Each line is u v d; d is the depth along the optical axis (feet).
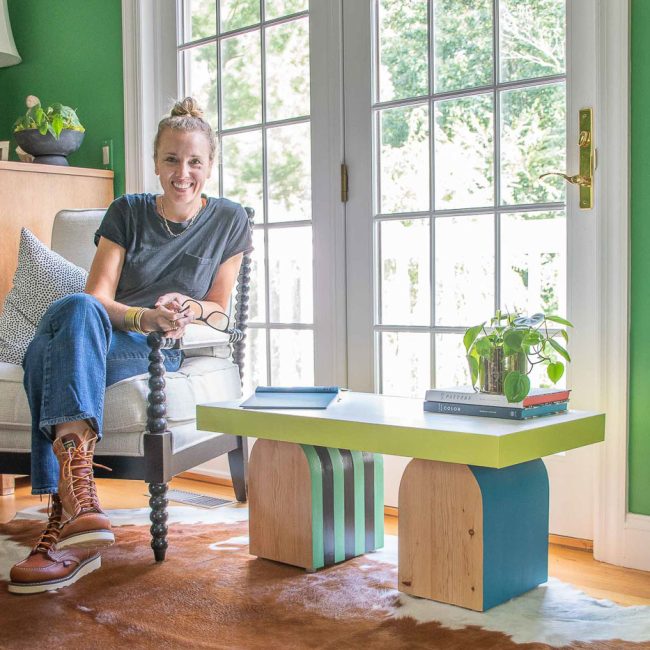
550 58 7.84
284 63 9.78
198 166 8.11
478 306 8.37
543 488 6.59
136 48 10.91
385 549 7.57
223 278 8.50
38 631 5.72
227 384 8.43
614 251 7.23
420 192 8.73
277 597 6.32
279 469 7.06
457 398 6.54
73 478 6.37
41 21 12.09
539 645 5.40
